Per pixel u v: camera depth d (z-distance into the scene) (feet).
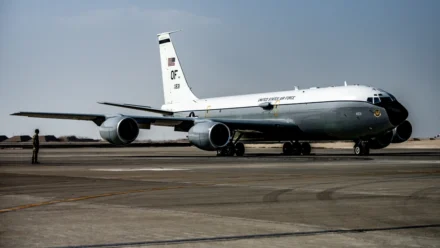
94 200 48.44
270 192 54.24
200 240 30.48
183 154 190.70
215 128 143.43
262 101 169.07
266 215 39.45
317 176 73.82
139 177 74.23
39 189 58.34
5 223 36.19
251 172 82.89
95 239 30.94
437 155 148.77
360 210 41.63
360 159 124.47
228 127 145.69
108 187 60.18
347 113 145.28
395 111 140.36
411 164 101.96
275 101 164.55
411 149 236.43
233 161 120.16
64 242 30.12
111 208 43.24
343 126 147.02
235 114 177.17
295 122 158.10
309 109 153.99
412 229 33.53
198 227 34.55
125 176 76.28
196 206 44.32
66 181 68.23
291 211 41.29
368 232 32.58
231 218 38.09
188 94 201.26
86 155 183.11
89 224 35.78
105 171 87.61
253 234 32.09
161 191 55.62
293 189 56.95
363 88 145.79
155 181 67.51
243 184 62.85
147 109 188.55
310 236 31.40
